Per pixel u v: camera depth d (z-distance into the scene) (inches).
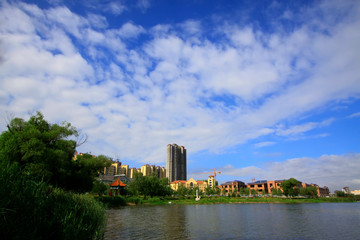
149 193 3914.9
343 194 7583.7
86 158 2159.2
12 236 366.3
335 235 1035.9
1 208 358.3
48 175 1369.3
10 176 427.5
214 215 1822.1
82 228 520.1
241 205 3326.8
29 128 1521.9
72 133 1804.9
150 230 1066.1
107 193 4178.2
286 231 1119.0
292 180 5280.5
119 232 1000.2
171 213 1923.0
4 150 1315.2
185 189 5698.8
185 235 973.8
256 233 1055.6
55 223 462.6
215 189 6348.4
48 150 1461.6
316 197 6008.9
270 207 2908.5
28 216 421.1
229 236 978.1
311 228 1215.6
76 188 1998.0
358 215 1923.0
